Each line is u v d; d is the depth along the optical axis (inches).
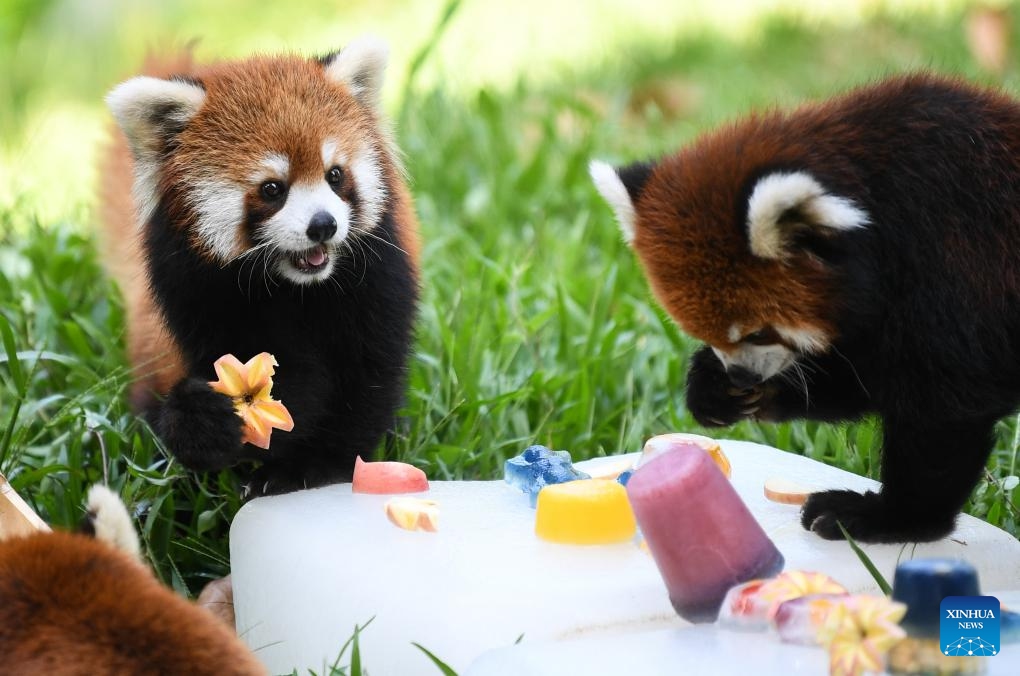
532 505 217.5
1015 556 210.1
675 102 522.6
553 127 437.4
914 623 160.4
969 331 202.7
